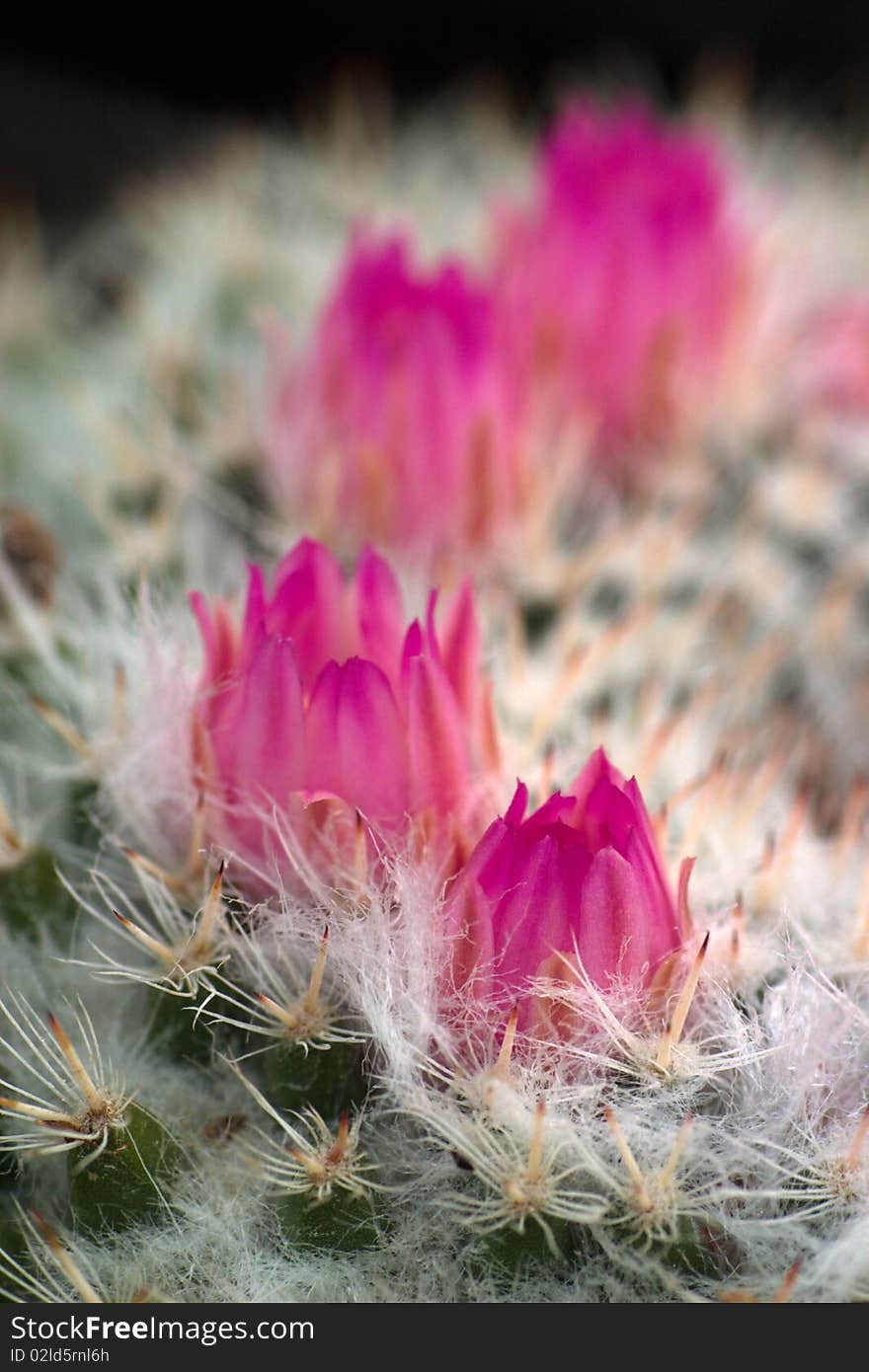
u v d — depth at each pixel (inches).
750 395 6.8
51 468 6.9
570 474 6.5
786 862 5.5
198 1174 5.2
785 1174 5.1
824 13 11.8
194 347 7.1
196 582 6.0
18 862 5.4
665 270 6.5
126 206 9.3
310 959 5.2
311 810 5.2
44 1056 5.3
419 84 12.0
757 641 6.5
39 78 11.1
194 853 5.3
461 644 5.3
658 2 11.8
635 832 5.1
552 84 11.6
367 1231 5.2
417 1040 5.1
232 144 9.5
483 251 7.4
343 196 8.3
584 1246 5.2
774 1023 5.2
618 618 6.3
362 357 6.2
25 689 5.8
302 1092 5.2
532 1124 5.0
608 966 5.1
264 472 6.5
